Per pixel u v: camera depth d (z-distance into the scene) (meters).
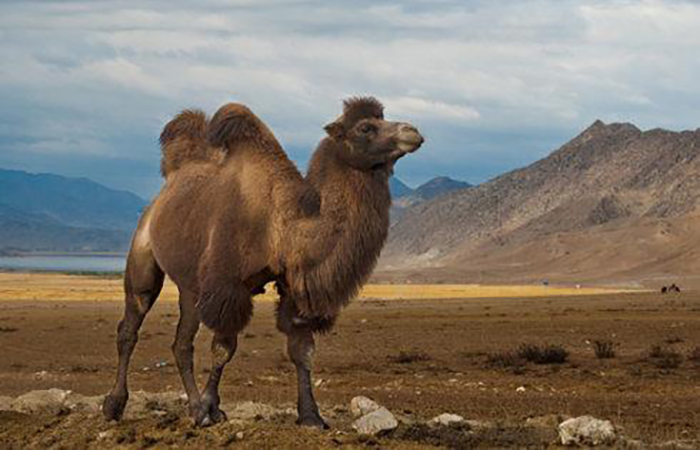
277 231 12.65
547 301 90.50
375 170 12.64
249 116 13.29
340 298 12.54
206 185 13.52
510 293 129.88
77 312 71.25
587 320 54.12
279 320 13.05
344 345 40.69
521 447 12.74
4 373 31.38
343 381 27.09
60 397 17.23
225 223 12.91
